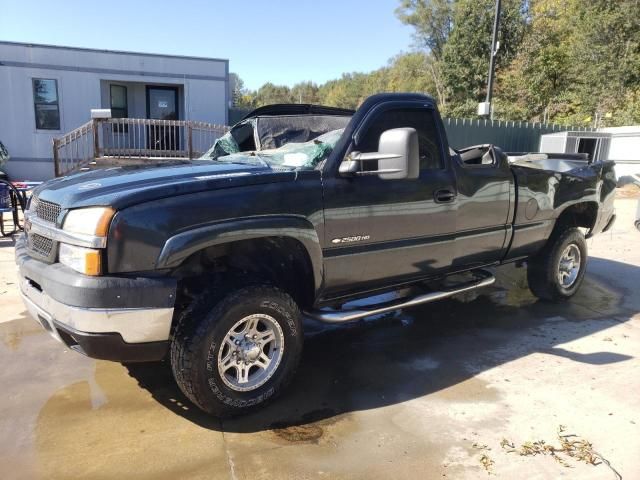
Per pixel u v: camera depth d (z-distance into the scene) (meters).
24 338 4.39
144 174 3.28
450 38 35.41
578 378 3.81
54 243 2.97
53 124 16.00
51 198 3.17
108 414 3.24
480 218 4.41
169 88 17.61
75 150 16.17
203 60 17.19
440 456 2.85
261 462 2.78
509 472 2.71
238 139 5.09
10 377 3.71
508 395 3.55
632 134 16.62
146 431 3.06
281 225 3.17
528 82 32.41
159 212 2.81
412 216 3.87
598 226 5.86
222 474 2.68
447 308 5.46
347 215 3.51
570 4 32.31
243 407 3.17
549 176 5.02
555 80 32.75
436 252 4.13
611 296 5.89
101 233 2.72
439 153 4.10
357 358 4.18
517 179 4.70
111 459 2.79
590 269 7.04
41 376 3.73
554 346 4.44
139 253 2.76
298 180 3.30
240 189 3.08
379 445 2.95
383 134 3.39
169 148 17.45
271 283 3.25
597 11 27.86
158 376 3.77
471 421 3.21
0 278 6.00
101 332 2.72
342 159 3.51
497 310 5.40
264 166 3.53
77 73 15.93
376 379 3.80
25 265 3.18
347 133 3.58
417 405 3.41
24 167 15.95
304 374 3.87
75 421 3.15
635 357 4.20
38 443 2.92
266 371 3.28
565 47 31.78
